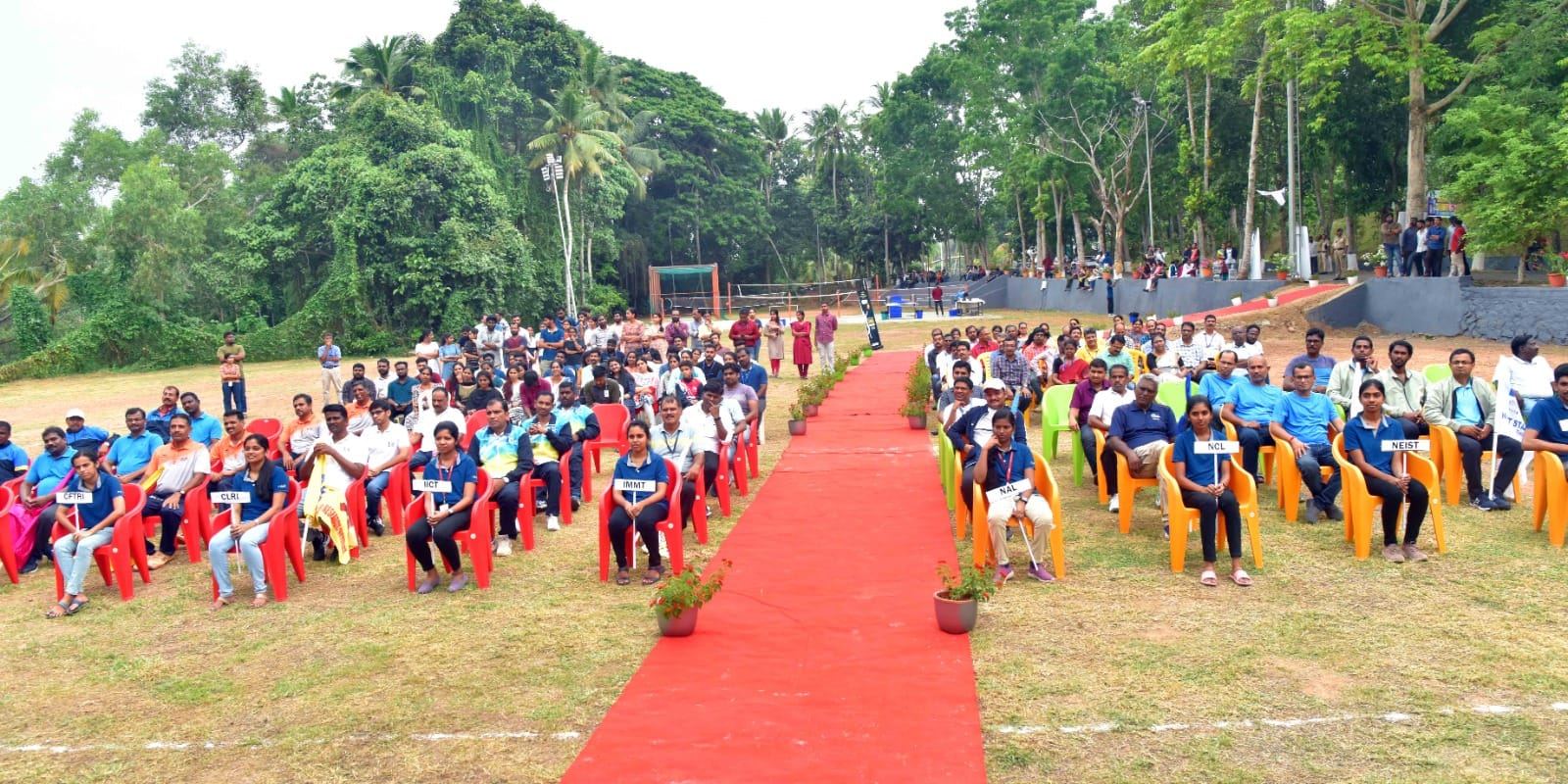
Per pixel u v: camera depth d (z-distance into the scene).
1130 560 7.89
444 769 4.94
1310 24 23.39
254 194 51.56
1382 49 23.72
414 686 6.00
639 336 22.38
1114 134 44.34
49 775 5.11
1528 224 20.48
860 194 74.12
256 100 55.12
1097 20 44.69
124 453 9.96
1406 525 7.64
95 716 5.82
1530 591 6.76
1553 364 17.45
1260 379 9.90
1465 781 4.45
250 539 7.73
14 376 36.09
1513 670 5.53
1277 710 5.19
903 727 5.09
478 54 45.62
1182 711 5.20
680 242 65.06
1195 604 6.81
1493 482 8.97
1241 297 29.52
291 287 44.94
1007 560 7.51
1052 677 5.67
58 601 8.09
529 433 9.99
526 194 45.91
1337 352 20.92
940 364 15.05
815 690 5.60
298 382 28.73
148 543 9.65
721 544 8.87
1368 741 4.83
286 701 5.89
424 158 39.19
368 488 9.79
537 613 7.24
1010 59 44.12
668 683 5.81
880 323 42.44
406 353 40.00
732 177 67.44
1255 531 7.46
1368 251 41.66
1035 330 15.73
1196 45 25.52
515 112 47.41
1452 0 25.92
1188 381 11.95
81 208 46.47
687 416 8.95
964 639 6.30
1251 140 30.56
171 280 39.62
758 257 70.38
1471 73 23.03
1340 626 6.29
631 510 7.83
